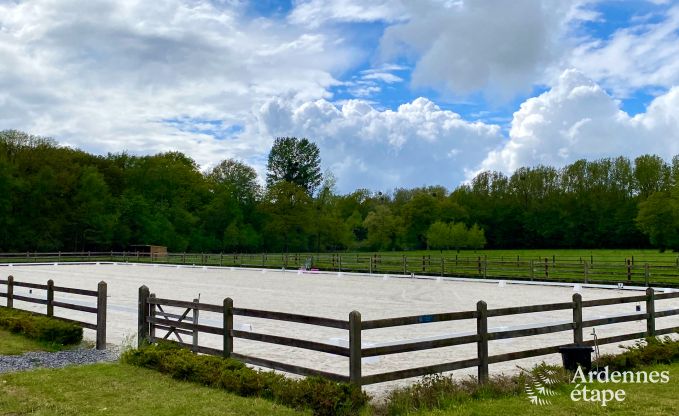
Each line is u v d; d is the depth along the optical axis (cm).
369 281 3075
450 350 1126
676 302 1964
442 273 3325
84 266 4625
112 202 7006
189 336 1288
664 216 6419
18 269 4144
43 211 6531
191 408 712
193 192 8088
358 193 10794
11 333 1270
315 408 685
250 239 8062
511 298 2144
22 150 6738
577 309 916
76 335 1175
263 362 832
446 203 8694
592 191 8400
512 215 9131
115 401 745
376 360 1038
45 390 795
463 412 688
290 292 2406
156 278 3259
